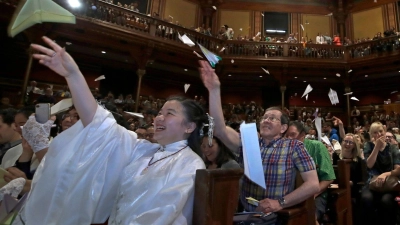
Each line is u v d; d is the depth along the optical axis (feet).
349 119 41.86
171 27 38.68
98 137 4.42
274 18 52.19
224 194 4.17
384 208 10.58
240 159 7.30
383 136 11.50
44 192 4.12
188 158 4.42
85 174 4.16
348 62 41.01
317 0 52.31
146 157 4.76
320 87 48.29
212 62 5.03
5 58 35.19
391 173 10.55
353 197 12.17
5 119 8.33
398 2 47.01
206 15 51.49
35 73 36.73
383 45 38.32
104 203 4.39
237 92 50.24
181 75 47.57
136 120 24.40
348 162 10.62
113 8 34.65
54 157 4.33
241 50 42.75
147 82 45.34
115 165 4.50
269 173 6.61
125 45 36.37
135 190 4.04
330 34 51.47
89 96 4.52
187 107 4.99
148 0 46.93
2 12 28.45
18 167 6.73
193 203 4.08
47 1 3.28
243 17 52.11
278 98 49.16
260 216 5.77
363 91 47.03
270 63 41.81
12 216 4.68
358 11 50.78
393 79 43.75
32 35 30.40
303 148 6.72
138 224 3.54
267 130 6.95
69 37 33.06
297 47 42.45
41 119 5.58
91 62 40.60
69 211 3.97
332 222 9.38
